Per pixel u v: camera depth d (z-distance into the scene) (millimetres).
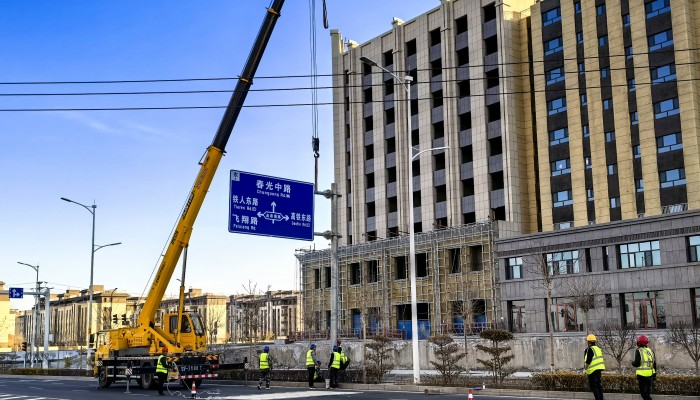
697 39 53125
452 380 28375
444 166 70438
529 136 65125
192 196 30766
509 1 66688
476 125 66625
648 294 47500
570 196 58938
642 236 47969
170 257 31125
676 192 51906
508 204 63000
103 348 34094
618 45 56594
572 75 59562
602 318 49125
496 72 66312
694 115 51500
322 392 26625
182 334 31422
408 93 30422
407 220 71438
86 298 158250
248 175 30203
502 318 56531
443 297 64812
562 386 23016
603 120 57031
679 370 33750
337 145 81000
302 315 80750
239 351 52812
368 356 34344
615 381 21578
